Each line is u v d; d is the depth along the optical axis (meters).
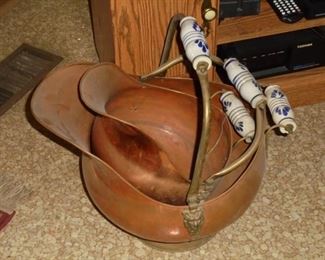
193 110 1.13
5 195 1.27
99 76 1.03
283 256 1.16
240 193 0.99
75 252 1.17
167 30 1.17
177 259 1.16
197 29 0.98
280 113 1.08
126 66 1.25
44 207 1.25
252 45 1.33
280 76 1.40
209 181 0.95
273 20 1.30
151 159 1.05
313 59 1.40
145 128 1.15
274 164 1.33
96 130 1.02
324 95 1.45
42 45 1.67
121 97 1.11
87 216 1.23
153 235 1.00
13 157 1.36
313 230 1.20
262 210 1.24
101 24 1.42
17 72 1.58
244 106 1.12
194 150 1.15
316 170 1.32
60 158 1.35
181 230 0.98
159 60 1.25
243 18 1.31
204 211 0.96
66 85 1.03
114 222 1.02
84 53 1.64
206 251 1.17
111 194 0.98
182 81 1.15
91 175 1.02
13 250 1.17
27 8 1.79
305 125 1.42
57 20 1.75
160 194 1.06
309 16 1.29
